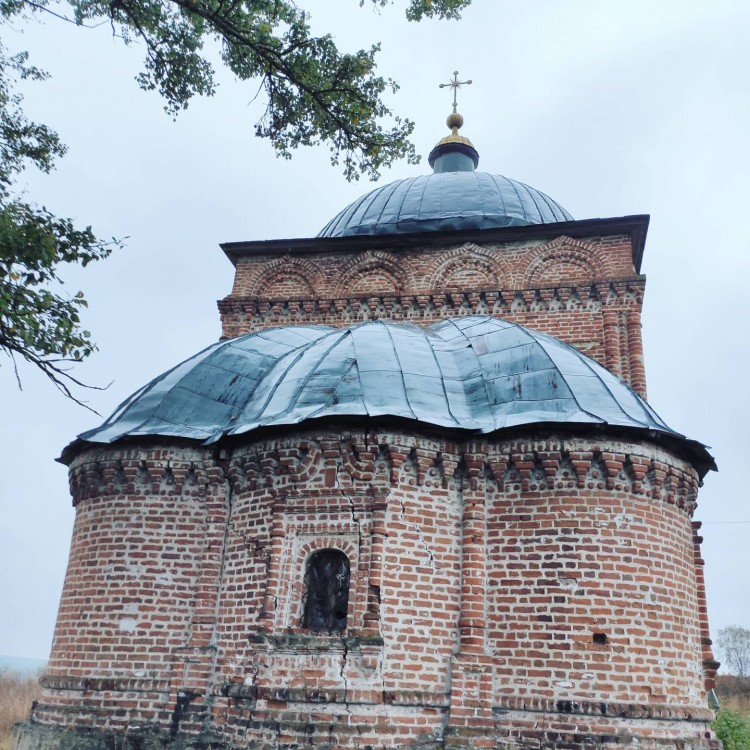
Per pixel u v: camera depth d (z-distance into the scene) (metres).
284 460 11.99
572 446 11.78
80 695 12.29
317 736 10.34
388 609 11.00
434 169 28.05
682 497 12.61
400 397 12.36
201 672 11.82
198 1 12.05
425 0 11.91
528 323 19.38
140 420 13.95
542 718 10.72
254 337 16.31
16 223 8.96
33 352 8.64
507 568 11.54
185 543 12.89
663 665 11.19
